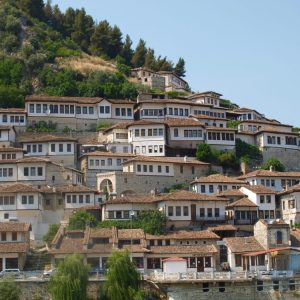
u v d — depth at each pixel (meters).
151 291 109.25
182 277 110.25
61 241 123.19
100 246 121.56
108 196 149.12
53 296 99.62
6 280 103.06
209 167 166.12
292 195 145.12
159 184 157.75
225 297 111.19
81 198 145.00
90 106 189.62
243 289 112.00
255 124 194.88
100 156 162.88
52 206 144.38
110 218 138.00
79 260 103.44
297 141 186.00
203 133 174.75
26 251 121.44
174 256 121.25
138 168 156.38
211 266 121.56
